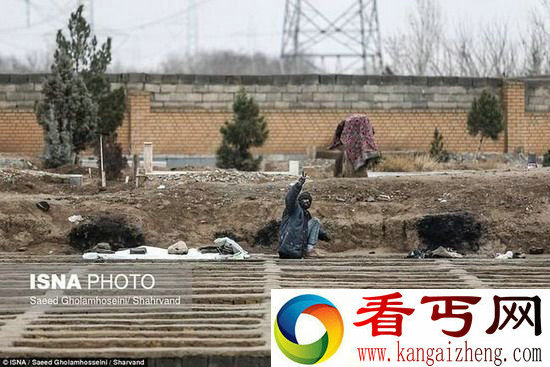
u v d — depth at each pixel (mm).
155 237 33469
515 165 49094
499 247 33438
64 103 43656
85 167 42906
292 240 30922
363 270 28594
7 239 32969
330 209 34406
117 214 33844
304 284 26219
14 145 51562
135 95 51719
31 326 22500
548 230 33625
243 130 45594
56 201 34406
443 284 26312
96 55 47375
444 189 35250
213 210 34500
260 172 41781
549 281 26875
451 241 33469
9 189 36562
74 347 21141
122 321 22938
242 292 25469
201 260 30188
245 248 33625
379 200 34969
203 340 21359
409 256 32125
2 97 51500
